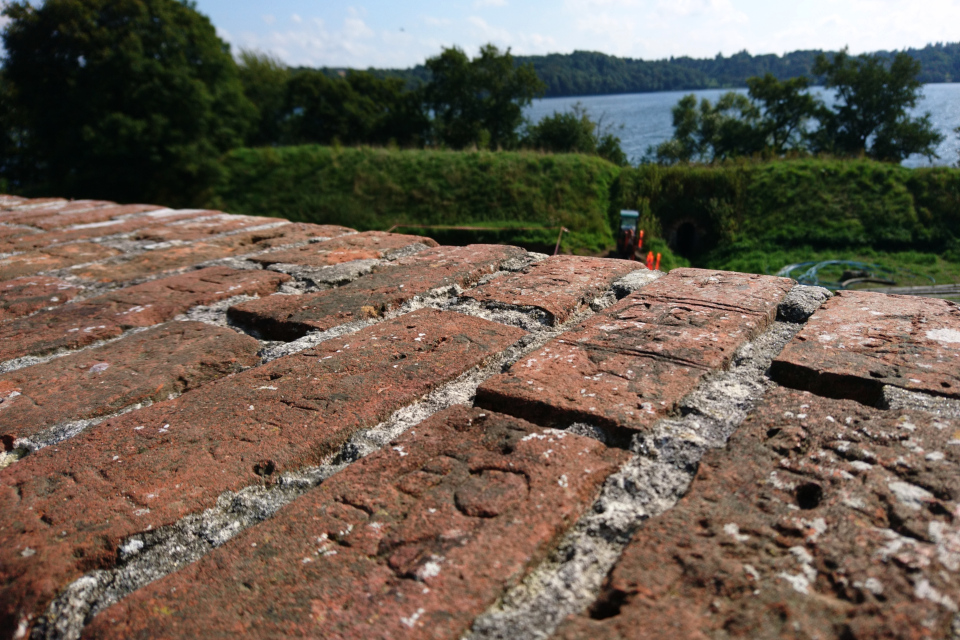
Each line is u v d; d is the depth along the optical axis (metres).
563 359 1.54
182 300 2.32
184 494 1.15
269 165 22.20
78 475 1.23
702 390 1.38
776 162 20.58
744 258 17.66
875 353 1.44
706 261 18.50
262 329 2.05
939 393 1.25
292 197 21.16
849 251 17.23
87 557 1.03
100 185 22.09
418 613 0.85
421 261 2.58
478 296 2.10
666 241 19.67
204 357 1.80
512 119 32.06
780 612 0.80
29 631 0.93
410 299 2.13
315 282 2.41
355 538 1.00
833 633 0.77
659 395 1.34
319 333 1.90
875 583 0.83
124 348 1.88
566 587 0.91
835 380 1.36
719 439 1.20
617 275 2.23
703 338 1.60
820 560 0.88
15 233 3.68
